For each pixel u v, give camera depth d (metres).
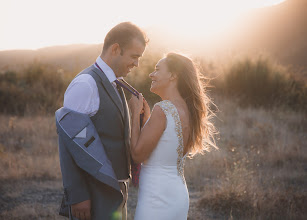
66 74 14.23
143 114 2.46
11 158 6.39
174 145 2.24
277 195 4.69
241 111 11.23
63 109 2.06
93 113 2.10
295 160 6.72
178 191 2.27
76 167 2.01
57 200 4.81
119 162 2.17
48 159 6.44
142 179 2.33
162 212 2.21
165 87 2.37
